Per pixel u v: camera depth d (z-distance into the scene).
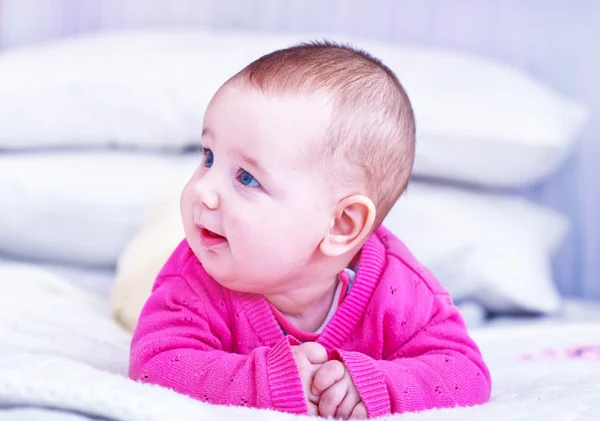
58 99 1.76
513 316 1.75
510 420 0.71
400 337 0.92
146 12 2.29
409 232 1.66
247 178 0.83
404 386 0.81
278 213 0.83
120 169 1.75
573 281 2.11
